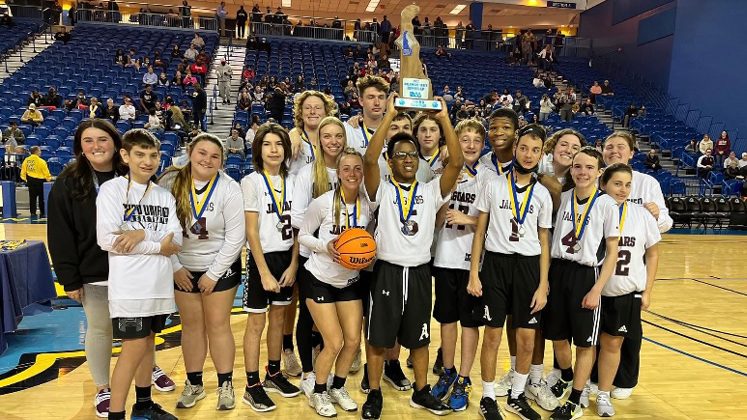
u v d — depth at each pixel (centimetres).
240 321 480
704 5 1655
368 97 345
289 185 323
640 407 332
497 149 323
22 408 303
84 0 2212
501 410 321
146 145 263
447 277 324
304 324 329
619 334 305
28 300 407
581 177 302
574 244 306
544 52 2123
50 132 1173
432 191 302
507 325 347
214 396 328
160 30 1941
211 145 287
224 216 295
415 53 278
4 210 971
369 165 284
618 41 2123
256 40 1888
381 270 292
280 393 334
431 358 402
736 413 327
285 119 1362
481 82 1889
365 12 2780
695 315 546
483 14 2689
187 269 299
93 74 1498
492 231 304
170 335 432
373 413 300
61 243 270
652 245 315
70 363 369
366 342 305
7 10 1836
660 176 1336
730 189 1298
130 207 262
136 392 289
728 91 1567
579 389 305
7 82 1397
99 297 282
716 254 902
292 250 324
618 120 1762
